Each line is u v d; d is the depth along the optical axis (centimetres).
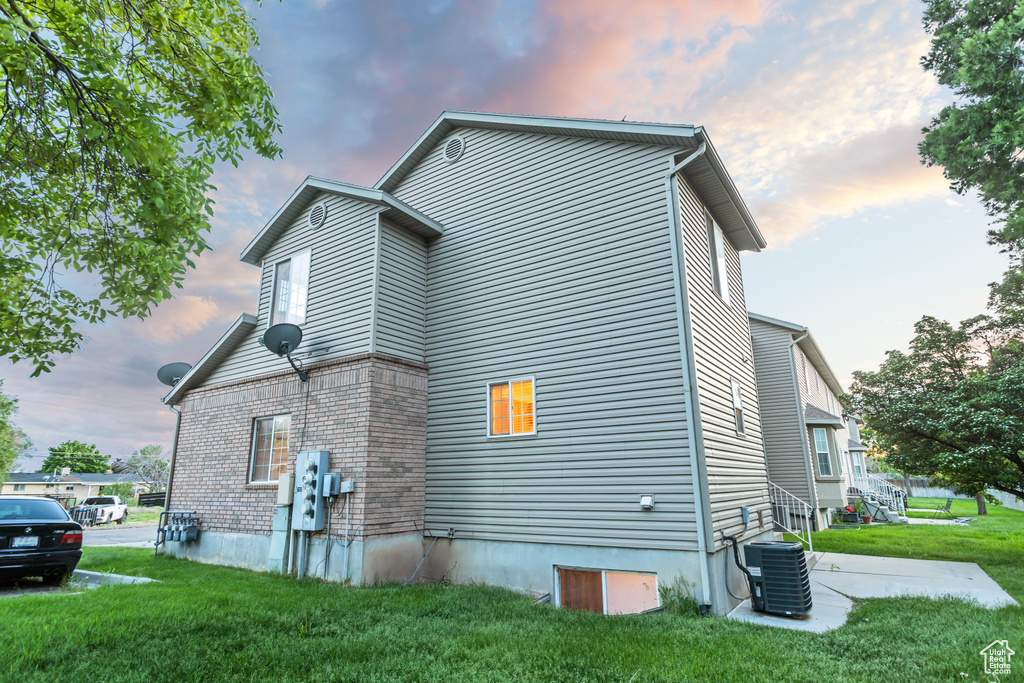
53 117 507
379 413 912
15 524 793
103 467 6900
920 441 1309
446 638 546
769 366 1886
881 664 475
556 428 870
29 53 435
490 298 998
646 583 784
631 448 796
